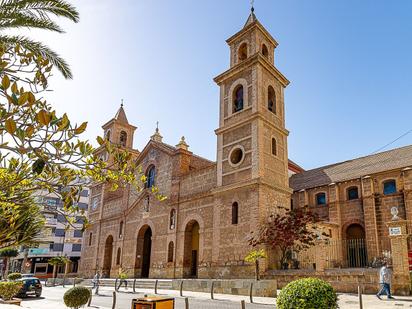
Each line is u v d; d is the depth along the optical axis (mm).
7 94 4242
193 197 28344
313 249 22359
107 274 38375
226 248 24109
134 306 9039
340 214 29359
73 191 6285
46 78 5973
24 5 8711
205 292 21266
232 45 29859
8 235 7262
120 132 43469
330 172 33625
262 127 25328
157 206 32500
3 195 6273
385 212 26703
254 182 23375
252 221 22938
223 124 28000
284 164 26844
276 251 22797
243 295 19125
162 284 24922
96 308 15414
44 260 62188
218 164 27062
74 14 9305
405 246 16984
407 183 25781
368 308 12953
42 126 4605
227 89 28828
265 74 27484
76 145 5258
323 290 7859
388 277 15805
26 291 22328
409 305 13422
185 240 28359
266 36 28969
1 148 4535
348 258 27375
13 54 6156
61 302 19438
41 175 6004
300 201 32406
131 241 34906
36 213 8508
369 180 27969
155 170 34375
